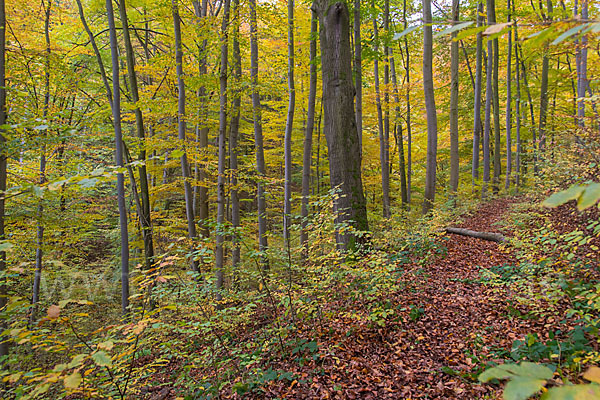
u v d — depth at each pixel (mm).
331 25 6586
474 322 4492
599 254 4699
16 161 6980
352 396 3629
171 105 8961
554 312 3951
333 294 5387
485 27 858
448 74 17656
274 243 10617
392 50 14781
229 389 4027
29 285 9000
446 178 21281
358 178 6582
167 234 9328
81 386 2467
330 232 5652
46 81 7766
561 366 3008
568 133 7438
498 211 10664
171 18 8562
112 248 13406
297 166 21062
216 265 7844
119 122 7215
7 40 8133
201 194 11672
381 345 4422
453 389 3451
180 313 5207
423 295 5426
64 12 9492
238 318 5230
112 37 7109
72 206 9055
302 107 12727
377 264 5055
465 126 20297
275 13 8195
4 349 5117
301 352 4496
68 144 7215
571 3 12281
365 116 14516
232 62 8352
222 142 8023
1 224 4637
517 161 13906
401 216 9977
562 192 690
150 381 4594
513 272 5375
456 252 7223
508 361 3455
